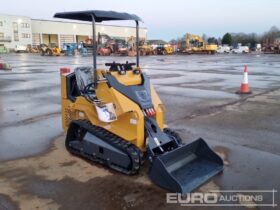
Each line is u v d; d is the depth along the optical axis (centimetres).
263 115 749
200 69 2058
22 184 409
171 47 4966
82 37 8588
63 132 624
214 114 762
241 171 443
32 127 662
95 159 468
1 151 523
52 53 4584
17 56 4509
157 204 359
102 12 459
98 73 459
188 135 600
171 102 909
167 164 412
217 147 536
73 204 360
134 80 460
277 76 1596
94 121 478
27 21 7656
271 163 471
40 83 1361
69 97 536
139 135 426
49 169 452
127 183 406
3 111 810
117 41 4556
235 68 2131
